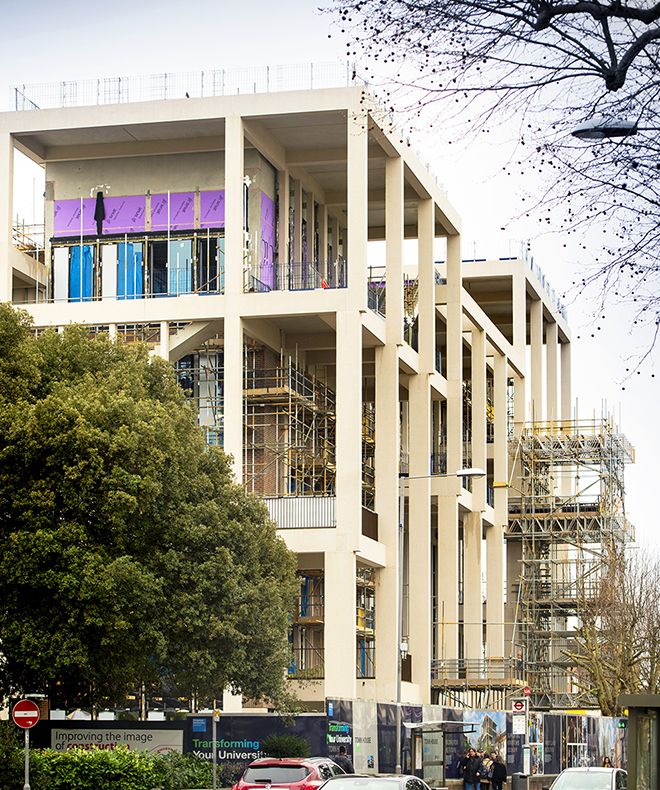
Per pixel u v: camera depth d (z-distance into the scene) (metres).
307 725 44.97
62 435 38.94
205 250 64.25
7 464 39.25
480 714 54.12
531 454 93.31
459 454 77.38
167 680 46.38
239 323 60.62
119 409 41.03
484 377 85.12
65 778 34.69
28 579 38.41
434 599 89.38
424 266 72.25
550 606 89.50
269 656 45.94
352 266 60.22
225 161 63.31
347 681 57.28
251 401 63.44
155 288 64.44
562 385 110.38
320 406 68.12
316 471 67.44
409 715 48.03
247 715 44.66
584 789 32.94
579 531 89.62
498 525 89.62
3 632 38.84
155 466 41.47
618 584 83.31
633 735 20.48
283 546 50.09
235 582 43.03
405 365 70.00
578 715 64.75
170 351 62.03
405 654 65.62
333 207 73.56
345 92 60.59
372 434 77.56
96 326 62.44
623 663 79.88
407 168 67.50
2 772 33.66
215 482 46.97
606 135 12.82
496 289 99.19
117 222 65.62
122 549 40.44
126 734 40.38
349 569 58.22
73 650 38.56
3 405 39.84
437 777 49.31
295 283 65.88
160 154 65.38
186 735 41.53
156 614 41.41
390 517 63.81
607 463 91.94
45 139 65.12
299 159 65.94
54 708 43.03
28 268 65.75
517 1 12.27
